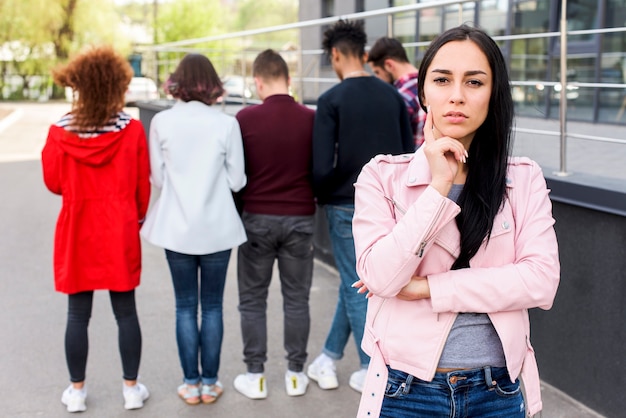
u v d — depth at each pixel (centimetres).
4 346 425
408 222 159
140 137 331
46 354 414
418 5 445
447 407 168
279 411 346
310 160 348
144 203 343
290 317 359
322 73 987
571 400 337
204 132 330
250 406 352
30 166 1200
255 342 357
